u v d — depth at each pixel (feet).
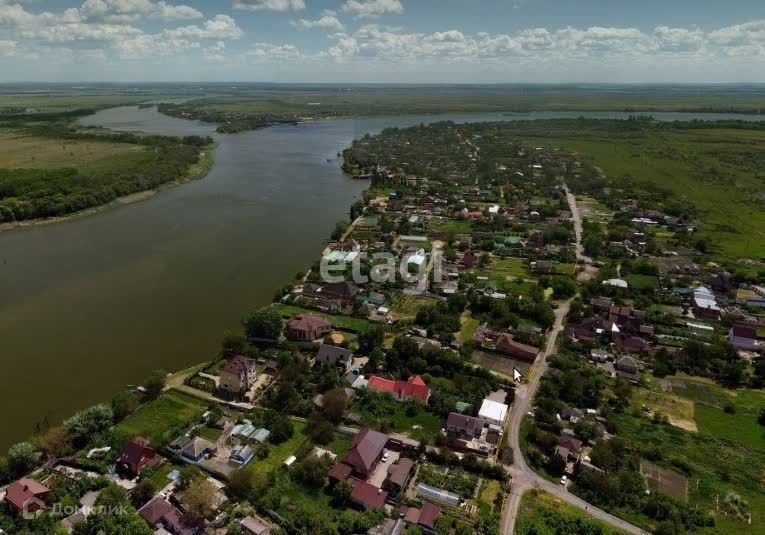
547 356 400.88
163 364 392.06
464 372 378.94
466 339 433.89
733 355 405.80
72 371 379.35
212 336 435.53
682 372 393.09
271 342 417.69
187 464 287.48
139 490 258.37
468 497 267.59
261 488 265.95
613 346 419.95
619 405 345.51
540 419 328.29
